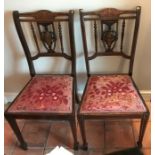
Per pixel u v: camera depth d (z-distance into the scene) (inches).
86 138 69.3
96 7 63.9
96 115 56.0
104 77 65.8
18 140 68.5
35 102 59.2
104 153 64.5
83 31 63.2
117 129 71.6
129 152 63.4
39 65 75.4
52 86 63.4
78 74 76.9
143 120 57.1
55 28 67.5
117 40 67.4
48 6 64.7
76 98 74.4
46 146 68.1
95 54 67.1
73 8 64.5
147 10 62.9
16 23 63.2
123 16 62.2
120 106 56.1
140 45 69.1
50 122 76.3
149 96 79.4
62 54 67.6
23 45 66.5
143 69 74.0
